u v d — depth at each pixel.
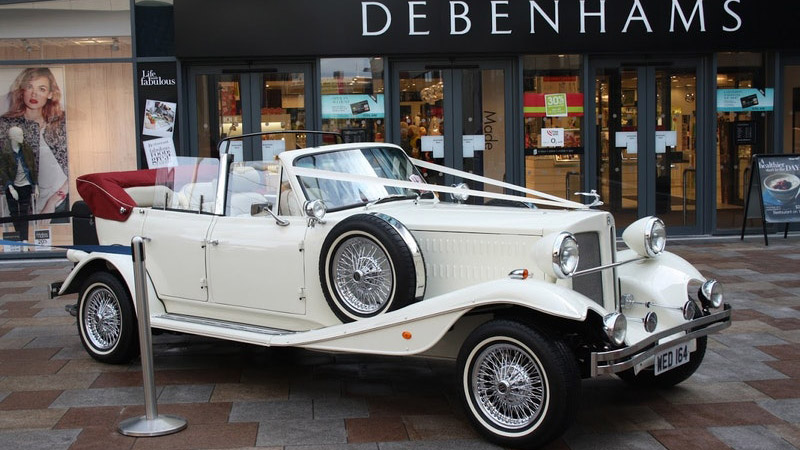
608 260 5.42
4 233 11.73
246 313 6.19
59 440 4.98
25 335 7.57
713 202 12.25
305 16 11.31
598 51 11.75
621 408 5.46
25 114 11.67
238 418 5.34
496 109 11.95
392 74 11.77
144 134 11.55
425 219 5.55
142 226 6.75
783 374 6.10
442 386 6.00
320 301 5.72
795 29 11.84
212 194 6.43
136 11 11.49
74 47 11.58
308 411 5.47
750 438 4.90
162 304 6.66
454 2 11.45
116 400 5.73
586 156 12.03
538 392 4.71
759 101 12.23
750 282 9.19
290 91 11.77
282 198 6.04
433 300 4.95
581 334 4.92
